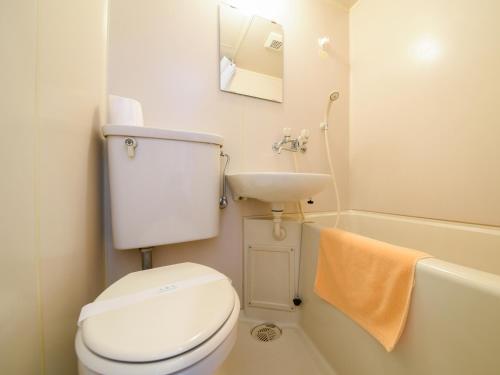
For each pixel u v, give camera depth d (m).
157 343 0.38
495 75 0.86
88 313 0.47
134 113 0.83
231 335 0.47
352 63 1.50
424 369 0.48
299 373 0.80
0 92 0.35
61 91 0.54
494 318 0.37
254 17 1.20
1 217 0.36
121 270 0.94
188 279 0.64
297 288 1.09
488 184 0.88
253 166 1.20
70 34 0.59
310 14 1.38
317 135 1.39
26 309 0.42
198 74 1.07
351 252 0.71
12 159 0.38
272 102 1.25
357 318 0.68
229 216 1.15
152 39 0.98
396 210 1.23
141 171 0.78
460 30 0.96
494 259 0.84
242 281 1.17
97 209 0.82
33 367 0.44
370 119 1.38
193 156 0.86
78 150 0.64
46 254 0.48
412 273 0.51
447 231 0.98
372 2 1.36
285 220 1.15
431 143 1.07
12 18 0.38
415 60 1.13
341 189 1.49
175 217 0.84
